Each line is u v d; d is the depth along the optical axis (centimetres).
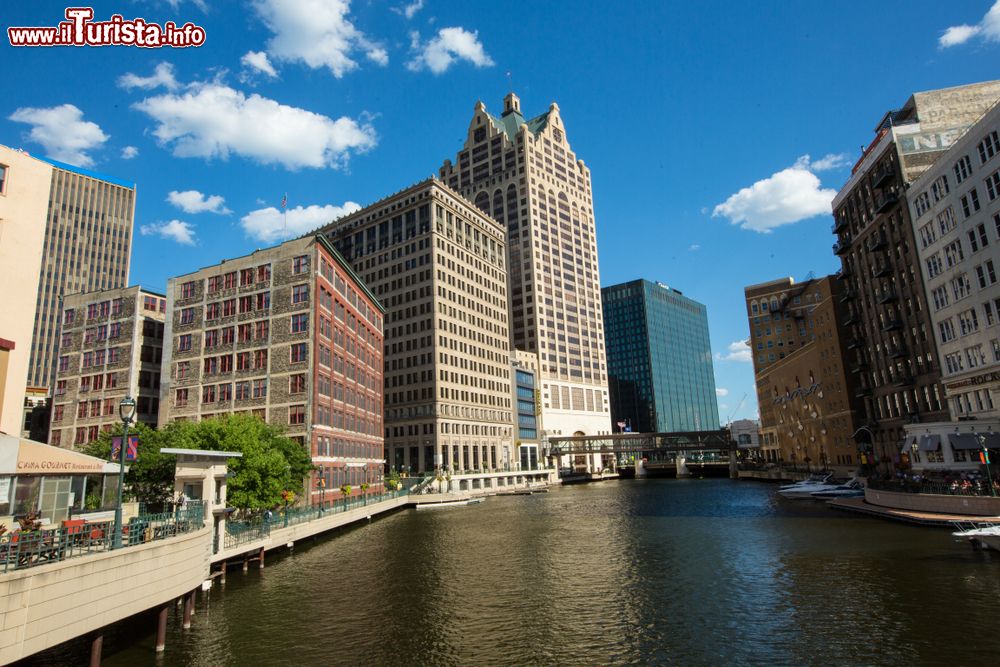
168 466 4819
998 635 2217
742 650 2241
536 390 17712
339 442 7506
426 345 13775
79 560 1789
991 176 5225
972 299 5622
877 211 7262
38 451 2673
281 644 2405
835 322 9338
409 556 4412
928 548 3797
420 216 14500
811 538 4512
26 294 2977
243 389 6931
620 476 19888
